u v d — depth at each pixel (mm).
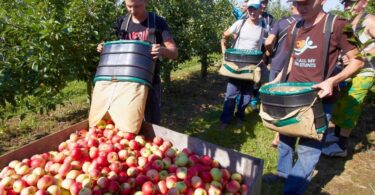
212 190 2445
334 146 4328
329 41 2705
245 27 5160
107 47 3115
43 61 3730
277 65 4547
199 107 6516
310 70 2852
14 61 3684
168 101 6762
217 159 2811
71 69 4145
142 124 3279
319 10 2750
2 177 2340
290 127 2627
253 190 2189
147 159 2834
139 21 3293
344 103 4059
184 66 10484
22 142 4801
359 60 2561
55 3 4094
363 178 3889
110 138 3012
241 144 4746
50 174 2475
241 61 4758
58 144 2996
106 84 3068
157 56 3047
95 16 4055
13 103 3770
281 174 3555
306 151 2945
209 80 8789
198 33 7484
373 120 5633
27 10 3832
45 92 4152
